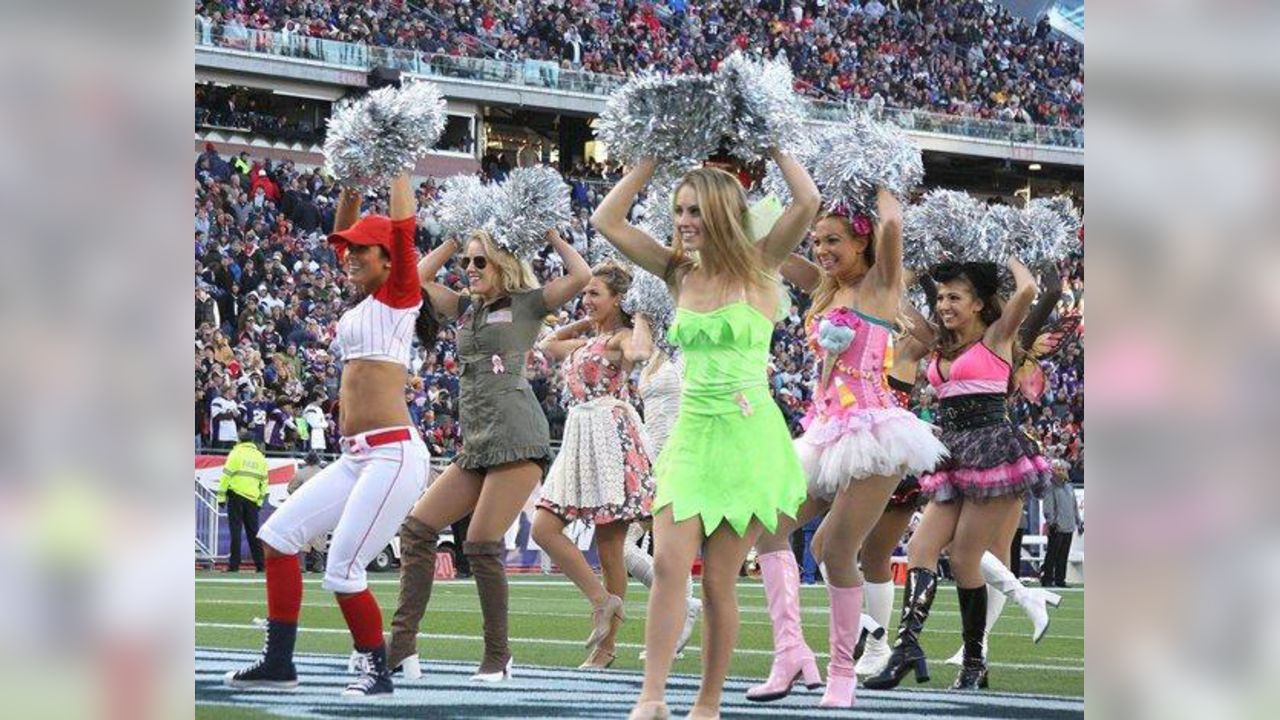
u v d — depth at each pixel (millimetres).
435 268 8781
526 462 8352
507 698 7117
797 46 49969
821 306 7762
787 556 7730
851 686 7297
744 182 6594
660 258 6156
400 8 44094
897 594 19250
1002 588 9586
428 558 8297
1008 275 9281
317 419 25562
